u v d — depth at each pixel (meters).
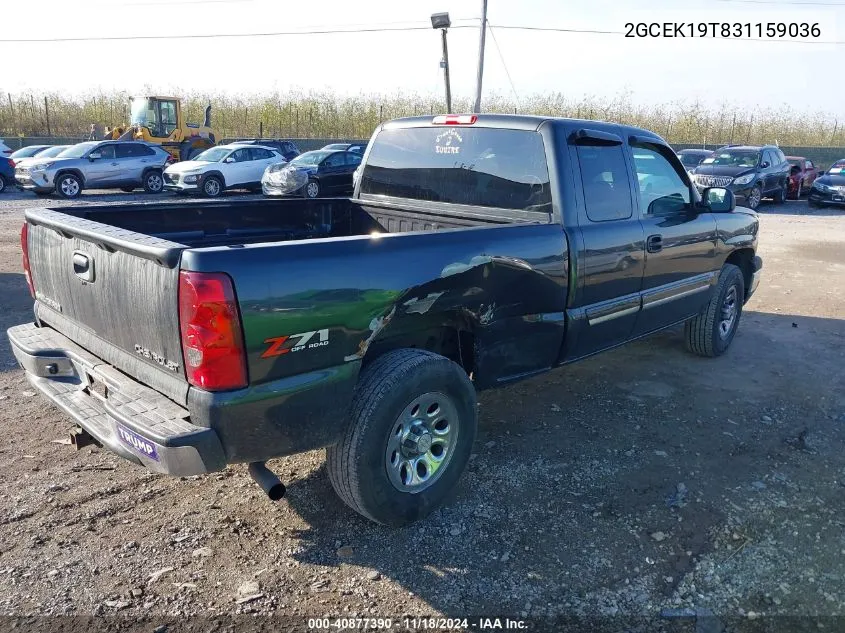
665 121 37.03
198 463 2.55
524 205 3.98
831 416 4.70
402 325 3.35
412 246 3.06
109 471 3.74
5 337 5.96
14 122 33.59
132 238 2.72
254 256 2.56
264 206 4.62
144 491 3.55
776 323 7.18
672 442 4.24
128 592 2.78
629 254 4.26
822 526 3.35
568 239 3.78
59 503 3.40
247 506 3.44
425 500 3.28
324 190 18.95
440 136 4.43
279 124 36.00
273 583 2.86
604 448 4.13
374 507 3.09
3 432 4.15
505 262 3.43
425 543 3.16
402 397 3.05
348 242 2.85
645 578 2.94
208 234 4.38
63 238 3.22
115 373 2.98
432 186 4.51
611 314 4.23
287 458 3.96
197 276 2.44
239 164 20.41
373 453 3.00
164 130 26.36
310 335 2.71
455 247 3.22
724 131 36.97
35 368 3.32
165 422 2.58
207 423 2.54
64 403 3.12
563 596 2.82
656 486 3.70
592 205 4.00
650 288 4.61
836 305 8.03
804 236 14.19
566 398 4.93
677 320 5.14
